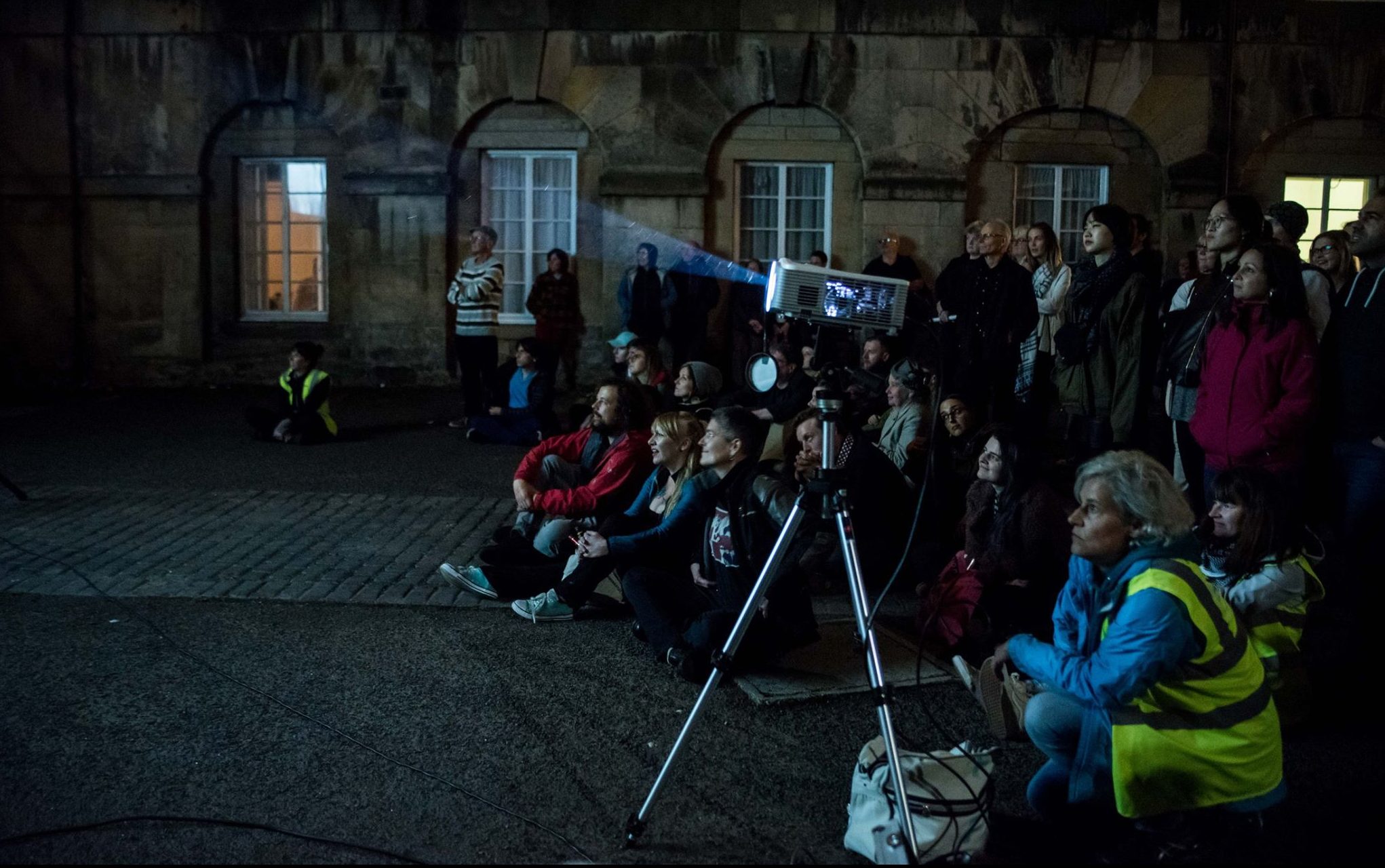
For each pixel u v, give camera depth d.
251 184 15.14
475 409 11.37
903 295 3.54
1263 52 13.86
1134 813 3.21
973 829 3.25
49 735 4.19
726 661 3.45
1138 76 13.90
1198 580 3.12
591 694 4.62
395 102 14.50
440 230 14.60
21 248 15.03
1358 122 14.05
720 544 4.84
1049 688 3.43
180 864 3.30
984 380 7.28
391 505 7.87
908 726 4.31
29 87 14.81
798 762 4.02
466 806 3.68
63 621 5.47
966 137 14.04
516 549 6.00
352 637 5.29
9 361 15.15
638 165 14.34
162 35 14.66
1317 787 3.83
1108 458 3.19
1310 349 4.49
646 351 8.05
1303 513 4.62
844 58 14.02
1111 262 6.54
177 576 6.20
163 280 14.97
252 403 13.41
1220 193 14.02
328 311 15.12
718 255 14.48
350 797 3.74
